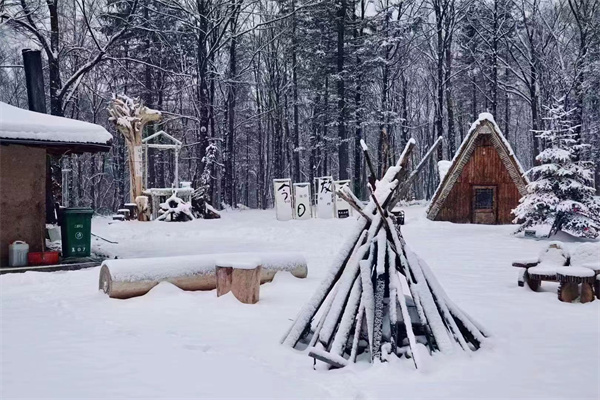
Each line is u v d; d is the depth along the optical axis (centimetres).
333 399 450
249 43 5188
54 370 507
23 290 965
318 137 5216
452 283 1034
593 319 753
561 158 1895
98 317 746
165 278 891
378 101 5472
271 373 516
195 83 4269
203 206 3020
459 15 4222
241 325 705
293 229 2244
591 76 3891
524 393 464
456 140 6700
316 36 4597
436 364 537
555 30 4328
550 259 989
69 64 4203
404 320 555
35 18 2669
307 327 624
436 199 2748
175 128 4612
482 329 634
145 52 4103
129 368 517
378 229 634
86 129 1253
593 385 486
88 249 1334
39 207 1272
